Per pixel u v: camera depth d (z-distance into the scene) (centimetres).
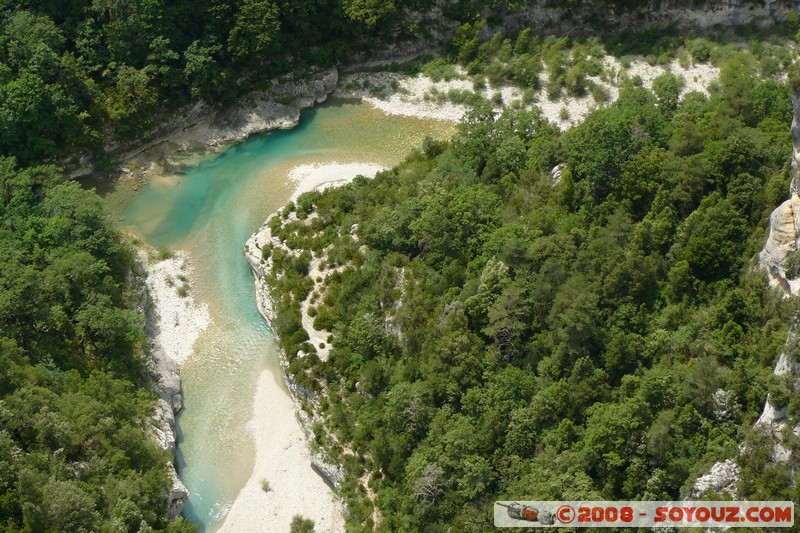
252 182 12525
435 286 9956
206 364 10506
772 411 7350
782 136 10131
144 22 12669
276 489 9369
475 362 9000
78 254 10138
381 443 8906
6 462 7788
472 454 8475
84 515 7825
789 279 8131
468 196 10525
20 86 11806
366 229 10744
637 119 10856
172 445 9562
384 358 9712
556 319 9056
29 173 11494
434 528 8206
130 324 9956
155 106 12862
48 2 12744
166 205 12231
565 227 10062
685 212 9794
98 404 8875
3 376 8600
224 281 11338
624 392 8438
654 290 9244
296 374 9844
